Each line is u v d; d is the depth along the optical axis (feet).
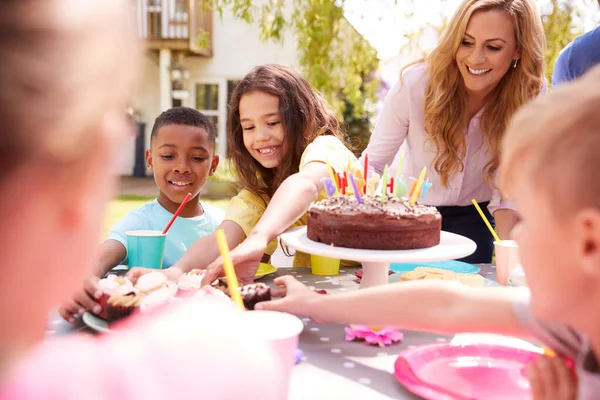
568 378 1.82
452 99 6.40
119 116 0.89
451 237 4.69
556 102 1.61
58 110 0.77
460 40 6.04
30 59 0.75
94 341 1.04
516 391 2.42
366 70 18.35
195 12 38.91
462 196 6.93
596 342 1.62
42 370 0.92
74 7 0.79
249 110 5.52
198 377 0.97
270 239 4.22
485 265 5.46
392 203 4.27
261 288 3.38
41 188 0.80
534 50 6.12
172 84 40.75
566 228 1.54
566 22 13.00
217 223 6.57
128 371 0.95
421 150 6.91
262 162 5.64
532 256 1.65
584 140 1.50
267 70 5.66
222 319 1.12
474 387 2.46
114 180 0.91
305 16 16.62
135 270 3.82
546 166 1.57
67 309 3.25
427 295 2.45
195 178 6.29
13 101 0.74
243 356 1.03
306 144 5.63
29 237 0.81
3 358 0.88
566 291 1.59
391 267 5.02
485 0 5.90
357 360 2.82
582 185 1.49
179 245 5.99
